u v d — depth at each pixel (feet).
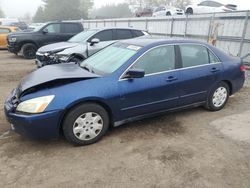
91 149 12.98
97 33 31.24
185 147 13.16
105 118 13.53
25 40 42.75
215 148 13.08
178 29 48.11
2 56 47.16
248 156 12.38
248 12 33.76
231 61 17.94
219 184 10.43
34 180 10.67
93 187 10.27
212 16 39.73
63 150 12.88
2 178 10.78
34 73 14.76
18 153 12.61
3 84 25.67
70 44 30.17
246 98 21.22
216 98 17.69
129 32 33.24
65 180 10.66
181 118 16.75
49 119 12.07
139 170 11.30
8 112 12.38
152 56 14.62
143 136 14.32
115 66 14.16
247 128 15.40
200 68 16.25
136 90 13.91
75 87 12.68
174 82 15.12
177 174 11.03
